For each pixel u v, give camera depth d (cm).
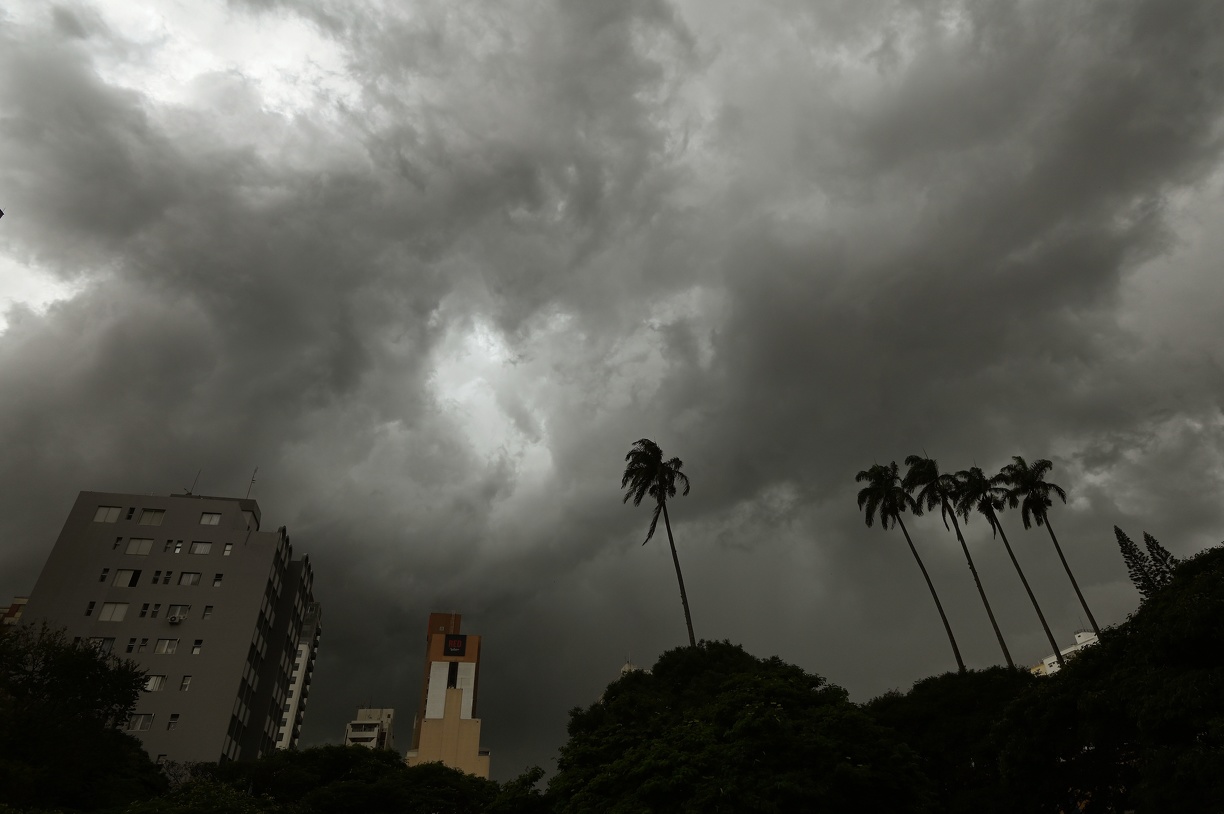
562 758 3156
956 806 3906
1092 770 3219
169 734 6756
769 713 2692
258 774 5328
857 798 2561
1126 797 3173
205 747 6731
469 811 5084
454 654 15975
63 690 4475
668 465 6569
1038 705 3447
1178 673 2750
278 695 8394
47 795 4059
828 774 2519
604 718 4594
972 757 4028
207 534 7919
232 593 7594
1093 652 3412
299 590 9081
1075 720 3294
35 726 4147
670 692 4806
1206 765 2384
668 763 2541
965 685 4631
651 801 2491
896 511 6688
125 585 7481
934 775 4188
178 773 6184
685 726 2906
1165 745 2623
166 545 7769
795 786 2383
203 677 7081
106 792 4534
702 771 2528
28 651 4575
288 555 8988
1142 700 2783
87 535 7662
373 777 5319
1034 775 3412
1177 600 2906
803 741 2620
